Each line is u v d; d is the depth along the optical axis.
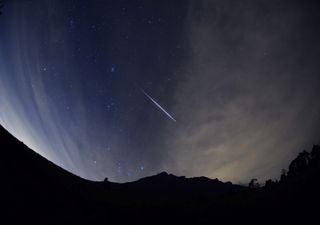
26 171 26.19
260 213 23.73
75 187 28.81
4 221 17.78
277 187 31.11
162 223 22.05
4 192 20.92
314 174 28.98
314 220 20.14
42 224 18.94
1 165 24.48
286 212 22.62
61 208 22.28
